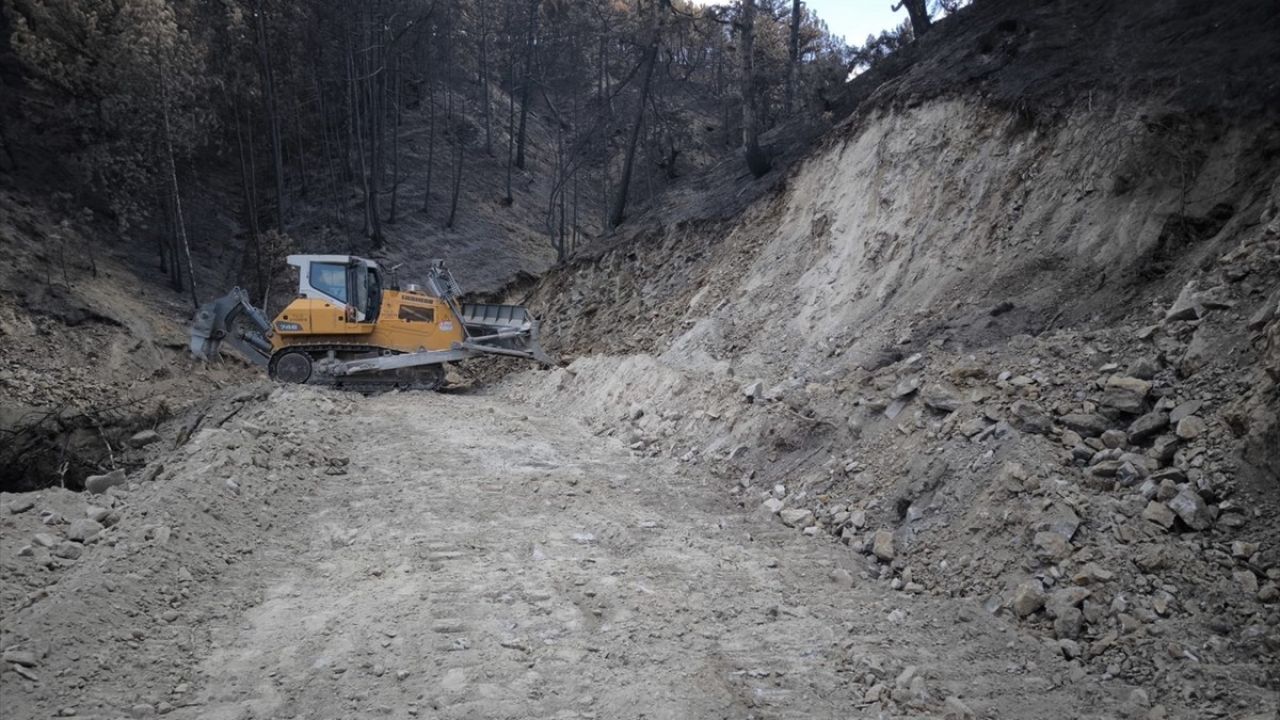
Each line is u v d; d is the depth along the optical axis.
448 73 43.97
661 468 10.48
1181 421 6.77
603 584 6.65
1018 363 8.48
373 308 16.89
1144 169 9.71
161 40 23.34
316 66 33.44
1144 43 11.12
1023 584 6.12
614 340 17.72
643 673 5.27
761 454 9.80
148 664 5.24
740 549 7.64
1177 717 4.77
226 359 22.17
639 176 37.03
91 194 25.20
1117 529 6.20
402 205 33.56
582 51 46.03
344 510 8.44
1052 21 12.93
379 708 4.84
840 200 14.27
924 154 12.87
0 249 21.12
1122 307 8.88
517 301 25.94
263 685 5.10
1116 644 5.48
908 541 7.27
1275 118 8.92
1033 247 10.47
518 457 10.72
